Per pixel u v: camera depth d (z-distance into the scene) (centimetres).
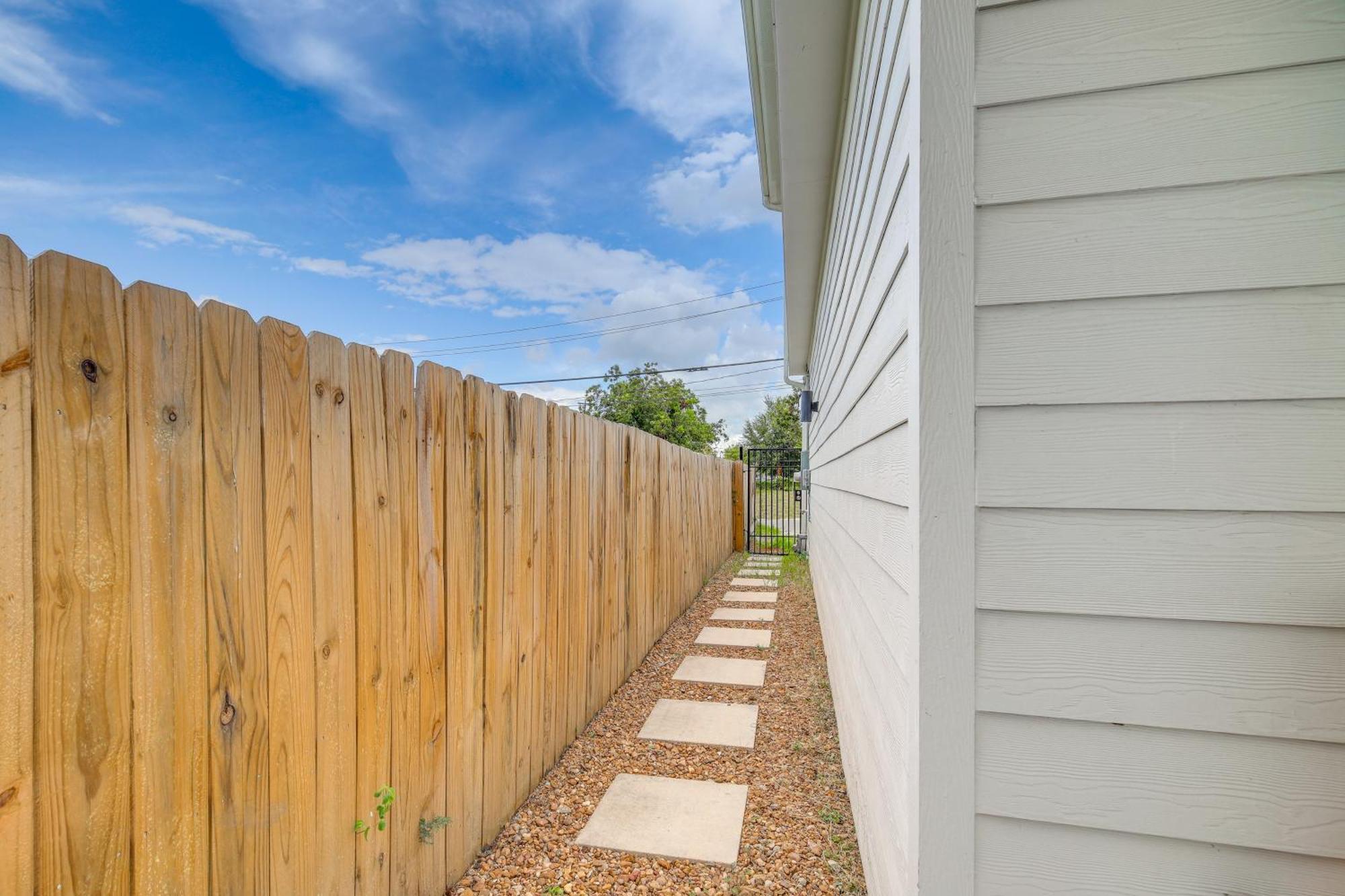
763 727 333
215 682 118
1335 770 96
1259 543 99
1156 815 102
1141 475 102
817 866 216
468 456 209
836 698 345
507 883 205
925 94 108
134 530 104
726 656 463
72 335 96
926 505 108
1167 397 101
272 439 132
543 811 248
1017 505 106
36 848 90
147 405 107
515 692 244
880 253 168
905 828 126
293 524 137
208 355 118
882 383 165
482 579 219
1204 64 100
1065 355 104
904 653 128
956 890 107
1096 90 103
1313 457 98
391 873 169
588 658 332
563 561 295
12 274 88
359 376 159
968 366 107
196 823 113
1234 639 99
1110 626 103
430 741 187
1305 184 98
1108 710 103
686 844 228
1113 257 103
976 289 107
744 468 1113
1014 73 105
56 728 92
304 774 139
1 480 87
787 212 386
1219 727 100
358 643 157
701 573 700
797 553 1012
